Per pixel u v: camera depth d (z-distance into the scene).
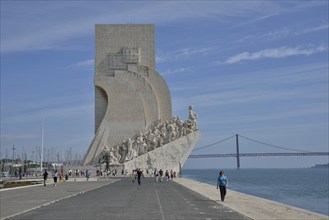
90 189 26.75
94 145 60.19
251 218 12.36
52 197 20.44
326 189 50.62
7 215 13.10
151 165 55.41
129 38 64.25
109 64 63.56
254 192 43.62
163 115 62.28
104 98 63.06
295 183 68.75
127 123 61.25
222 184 18.41
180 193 23.03
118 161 56.44
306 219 12.68
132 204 16.39
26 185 33.47
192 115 58.22
